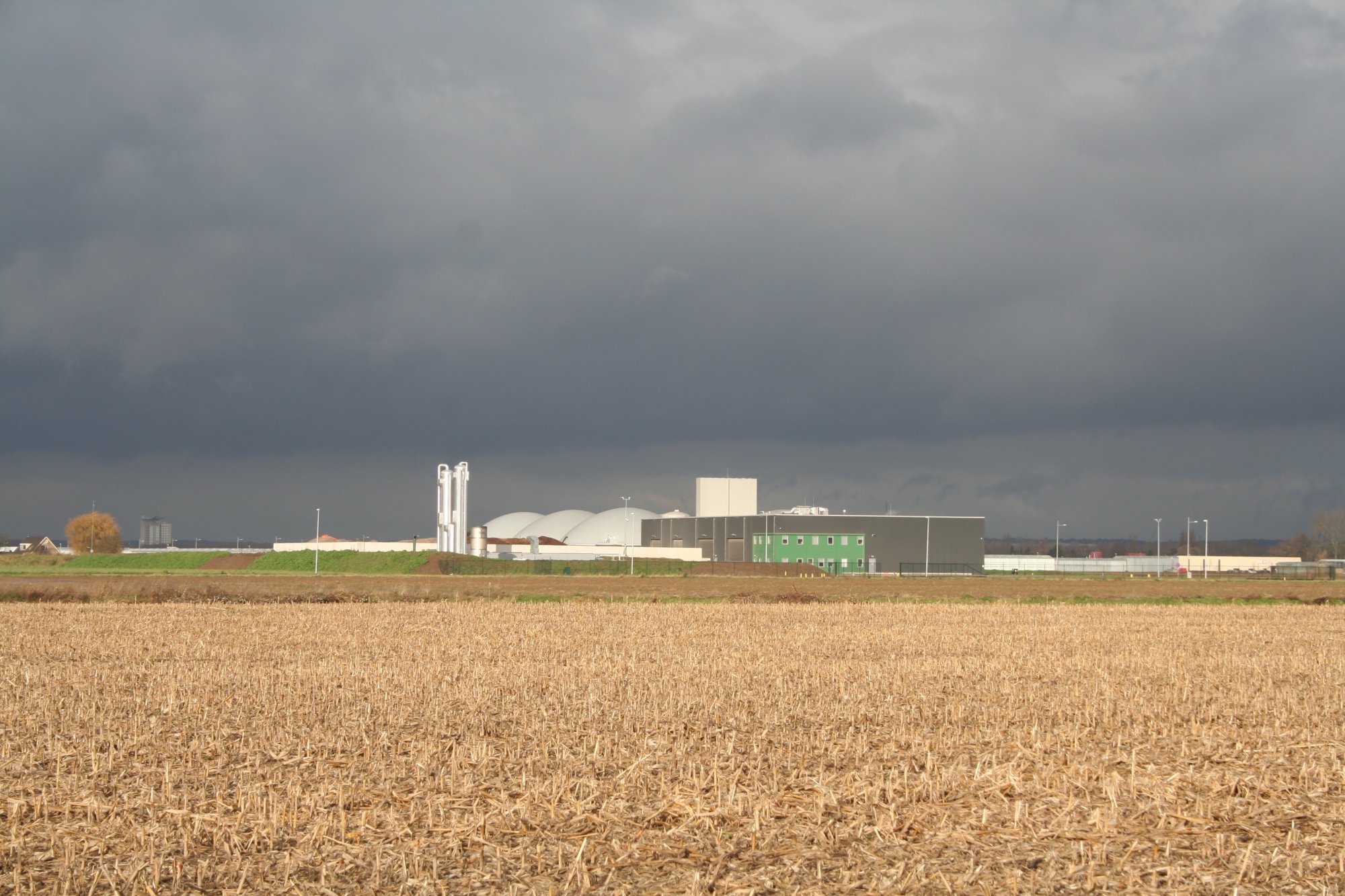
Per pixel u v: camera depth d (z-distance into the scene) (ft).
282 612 193.77
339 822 54.95
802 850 51.83
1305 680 111.96
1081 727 83.30
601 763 69.15
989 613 205.36
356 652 130.21
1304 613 219.82
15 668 112.78
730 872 48.98
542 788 61.46
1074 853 51.67
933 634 159.12
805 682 104.32
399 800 60.03
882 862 50.44
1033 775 66.44
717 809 57.62
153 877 47.57
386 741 75.25
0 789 62.39
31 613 186.80
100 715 84.99
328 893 46.21
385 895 46.24
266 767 67.67
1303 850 52.31
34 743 74.43
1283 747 76.38
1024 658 127.44
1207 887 47.88
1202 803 60.08
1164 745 76.84
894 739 77.71
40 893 46.09
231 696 94.12
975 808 58.95
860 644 143.23
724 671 111.65
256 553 554.05
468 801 59.62
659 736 77.56
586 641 144.77
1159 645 146.30
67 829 54.29
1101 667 120.47
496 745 73.97
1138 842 53.16
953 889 47.24
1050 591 306.55
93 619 174.91
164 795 60.75
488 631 158.40
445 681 103.35
